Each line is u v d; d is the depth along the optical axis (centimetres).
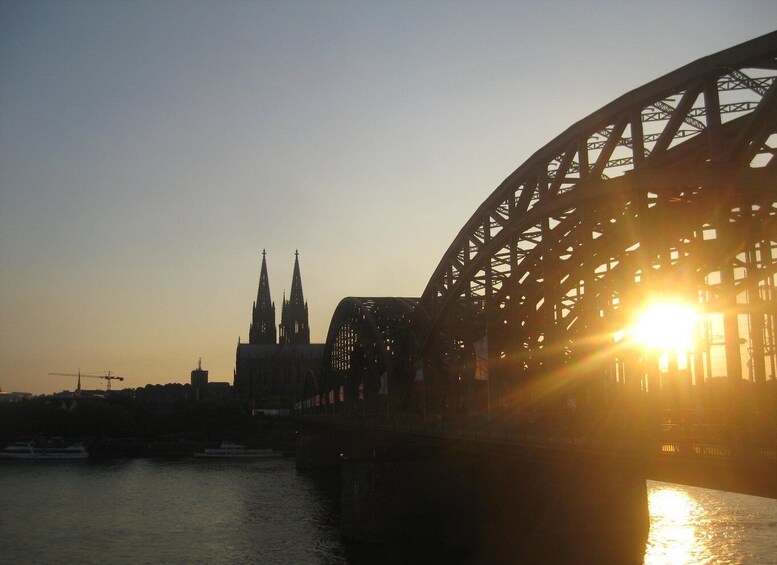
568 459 4494
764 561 6194
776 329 4675
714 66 3953
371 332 12006
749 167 3853
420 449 8556
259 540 7694
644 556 6406
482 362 6812
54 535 8144
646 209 4591
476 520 7381
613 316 5503
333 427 13575
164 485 12962
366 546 7262
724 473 3247
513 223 6419
